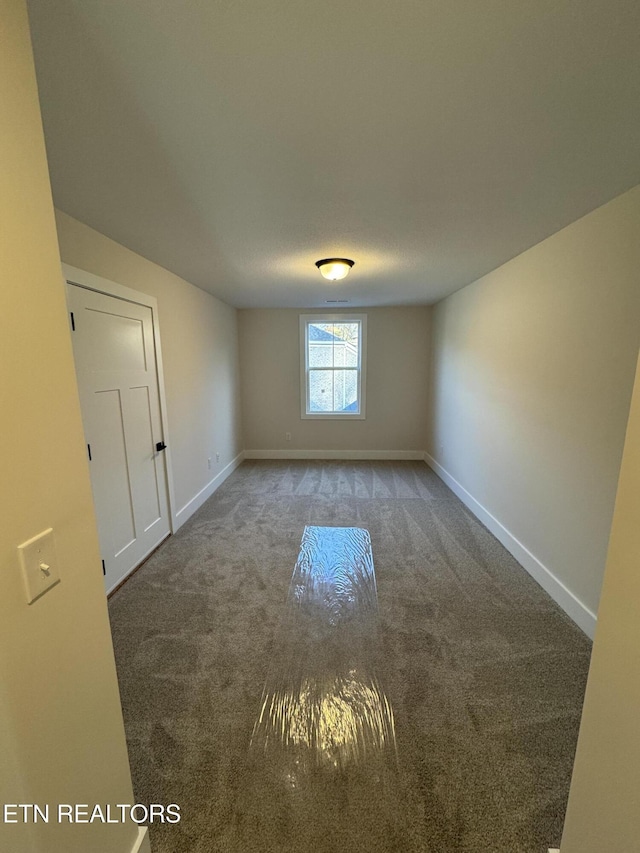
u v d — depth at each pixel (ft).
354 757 4.24
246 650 5.92
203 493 12.53
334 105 3.59
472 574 8.10
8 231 1.96
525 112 3.71
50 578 2.29
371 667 5.56
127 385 8.12
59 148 4.24
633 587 2.30
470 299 11.70
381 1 2.54
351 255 8.59
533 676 5.38
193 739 4.48
